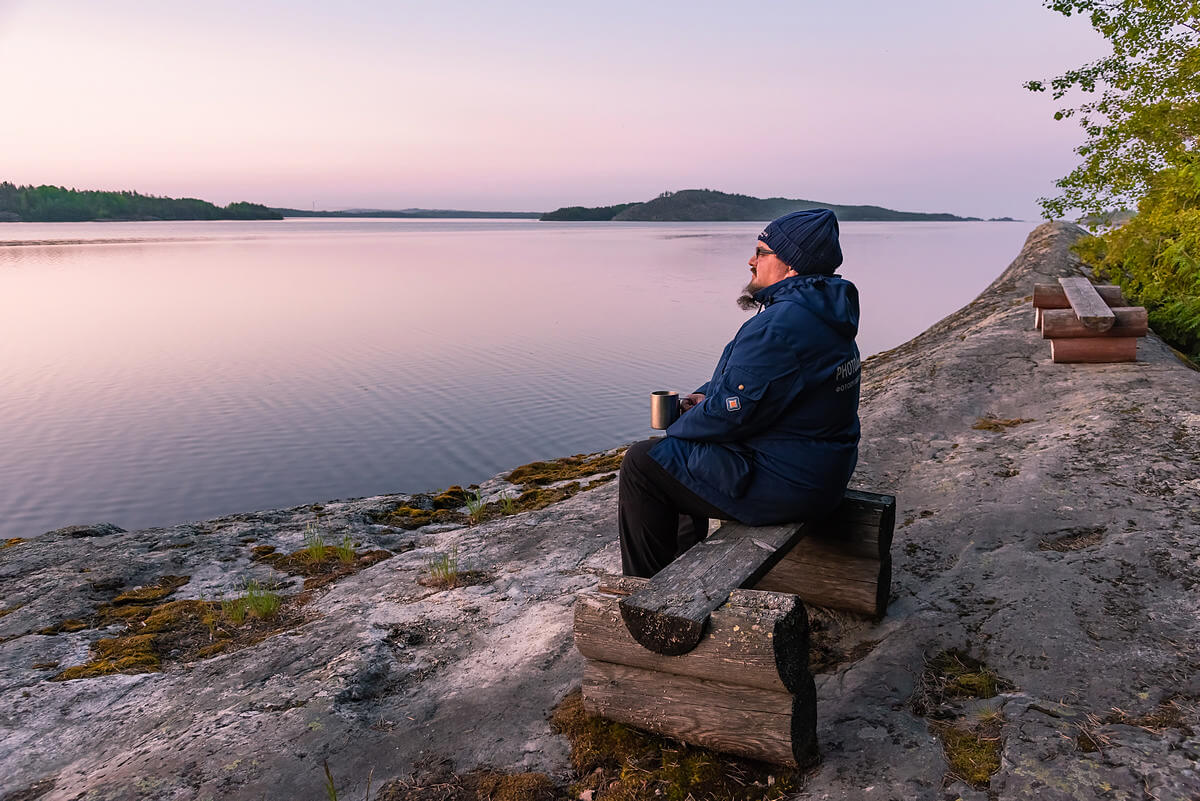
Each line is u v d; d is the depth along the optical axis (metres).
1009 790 2.02
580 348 27.78
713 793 2.14
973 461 4.60
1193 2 8.14
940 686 2.54
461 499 5.98
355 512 5.53
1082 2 8.69
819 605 3.10
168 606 3.97
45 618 3.87
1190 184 8.16
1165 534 3.32
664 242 170.25
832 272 2.64
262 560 4.65
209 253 116.31
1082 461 4.28
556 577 3.90
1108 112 8.97
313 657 3.18
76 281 62.56
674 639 2.10
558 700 2.68
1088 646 2.65
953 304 41.28
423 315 38.75
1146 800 1.92
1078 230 13.84
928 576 3.35
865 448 5.16
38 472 14.61
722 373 2.50
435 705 2.73
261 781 2.34
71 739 2.75
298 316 38.62
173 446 16.11
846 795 2.07
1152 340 7.27
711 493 2.53
